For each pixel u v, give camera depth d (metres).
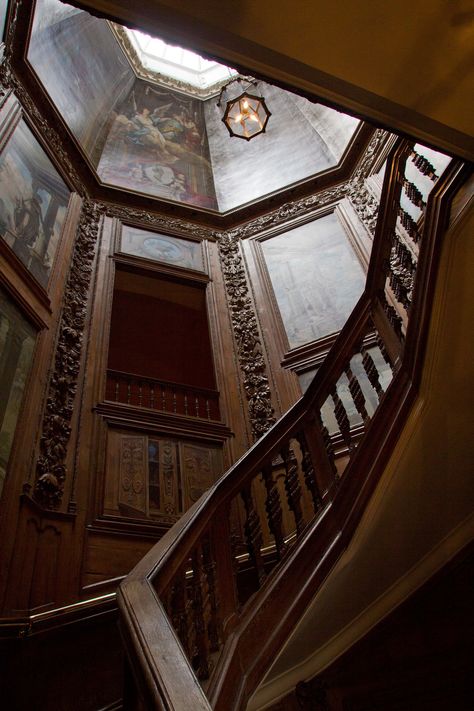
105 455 5.41
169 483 5.48
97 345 6.63
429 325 3.29
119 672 3.63
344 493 3.29
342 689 3.95
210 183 10.80
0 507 4.23
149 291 8.58
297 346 7.39
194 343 10.62
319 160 10.26
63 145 8.73
